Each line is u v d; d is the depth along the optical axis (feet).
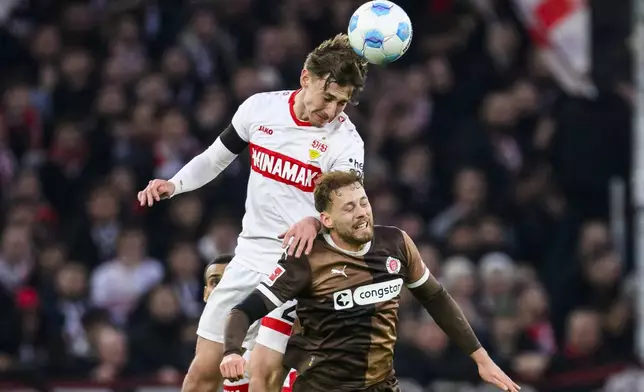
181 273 143.64
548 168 160.56
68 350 136.46
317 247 71.36
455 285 138.62
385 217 149.79
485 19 173.68
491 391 126.11
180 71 165.99
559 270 151.23
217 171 80.59
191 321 137.69
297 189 76.48
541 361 131.13
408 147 159.43
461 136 161.48
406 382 127.03
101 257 150.51
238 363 67.72
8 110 164.76
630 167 161.48
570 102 163.53
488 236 147.54
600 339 137.39
